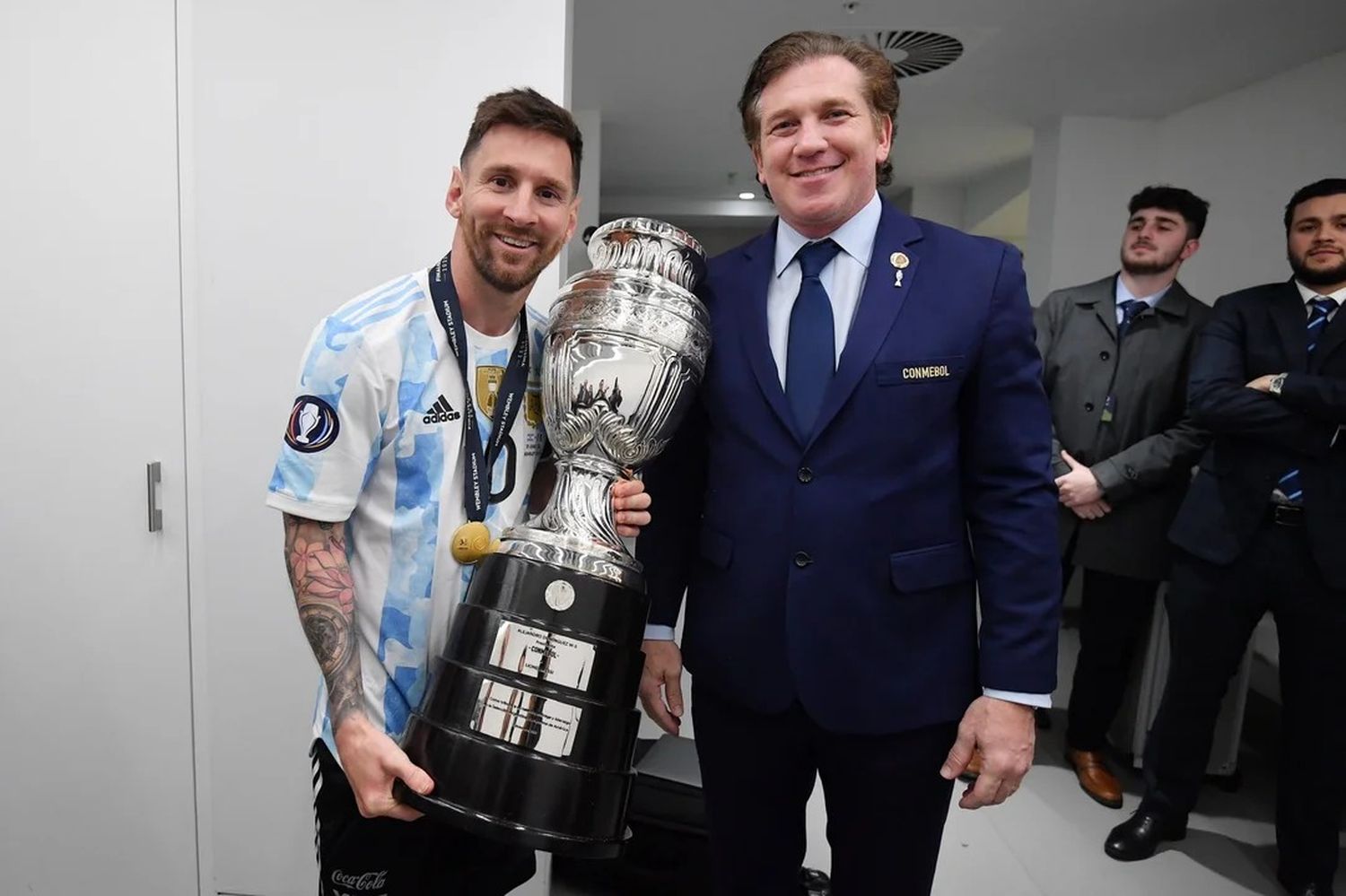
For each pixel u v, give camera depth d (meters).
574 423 0.92
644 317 0.90
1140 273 2.26
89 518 1.51
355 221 1.42
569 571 0.83
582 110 4.17
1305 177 3.25
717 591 1.05
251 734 1.56
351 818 1.00
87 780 1.58
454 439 0.96
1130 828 2.03
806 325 1.01
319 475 0.89
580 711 0.80
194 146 1.42
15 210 1.44
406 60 1.38
